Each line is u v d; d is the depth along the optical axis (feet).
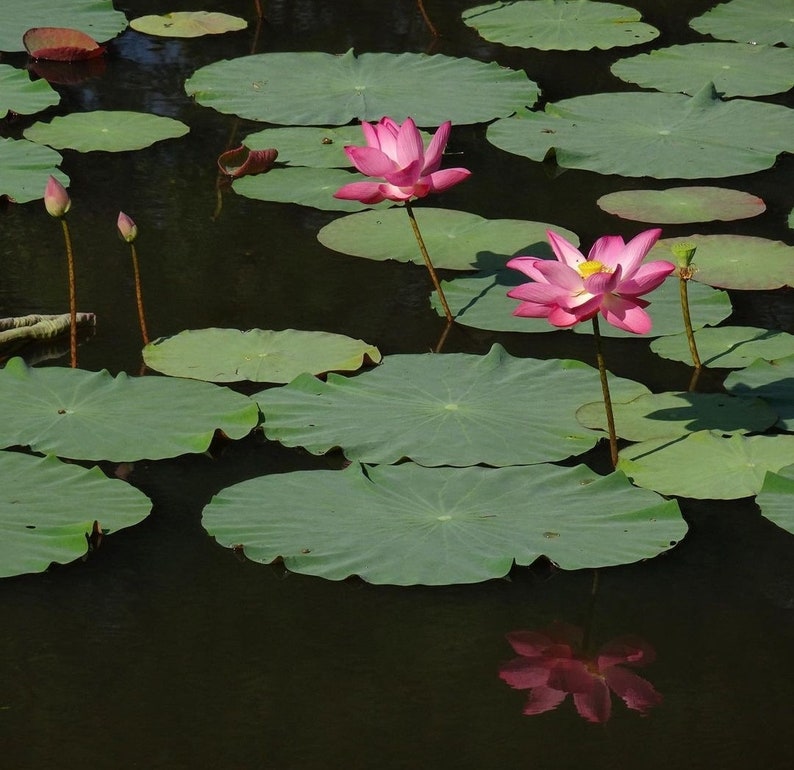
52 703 12.78
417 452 16.62
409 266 23.79
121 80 33.83
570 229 25.62
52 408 17.42
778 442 17.02
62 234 24.76
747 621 14.32
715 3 43.16
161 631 13.91
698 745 12.41
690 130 30.60
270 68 34.06
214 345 19.72
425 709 12.84
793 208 26.81
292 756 12.09
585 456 17.17
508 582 14.89
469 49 37.19
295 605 14.42
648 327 15.21
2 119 30.76
